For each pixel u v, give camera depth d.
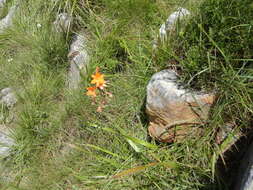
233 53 1.11
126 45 1.53
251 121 1.10
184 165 1.16
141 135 1.35
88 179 1.30
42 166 1.47
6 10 2.22
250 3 1.14
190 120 1.15
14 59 1.89
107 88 1.51
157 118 1.21
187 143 1.18
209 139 1.15
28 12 2.03
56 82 1.68
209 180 1.14
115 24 1.66
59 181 1.37
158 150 1.25
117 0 1.71
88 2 1.82
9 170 1.51
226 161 1.16
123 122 1.40
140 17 1.66
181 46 1.28
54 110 1.59
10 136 1.57
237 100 1.07
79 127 1.48
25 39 1.90
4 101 1.75
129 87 1.46
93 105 1.48
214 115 1.11
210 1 1.21
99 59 1.58
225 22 1.14
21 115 1.59
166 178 1.20
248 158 1.03
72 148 1.45
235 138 1.12
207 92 1.12
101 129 1.41
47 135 1.52
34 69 1.79
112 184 1.26
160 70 1.33
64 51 1.77
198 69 1.15
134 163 1.28
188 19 1.31
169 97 1.13
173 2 1.66
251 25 1.08
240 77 1.08
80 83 1.56
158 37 1.39
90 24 1.75
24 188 1.41
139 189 1.23
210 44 1.14
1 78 1.85
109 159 1.29
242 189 0.93
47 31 1.85
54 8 1.92
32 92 1.66
